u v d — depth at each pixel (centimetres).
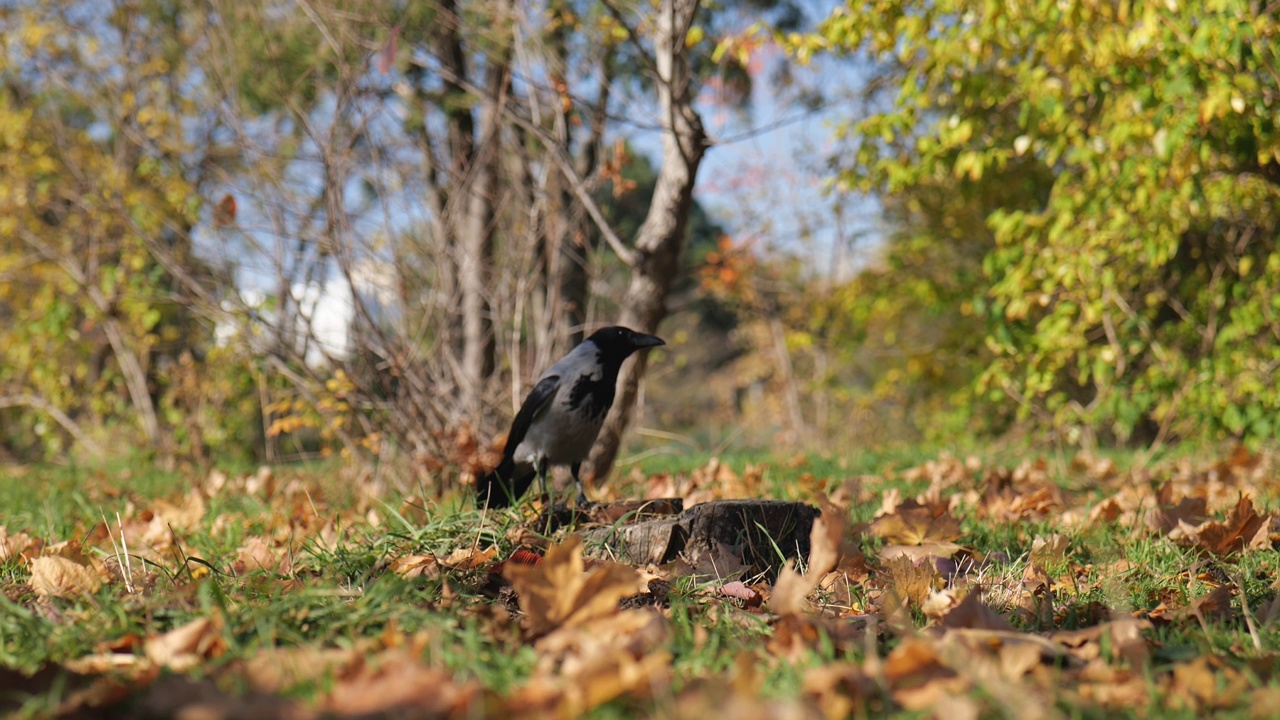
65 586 325
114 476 909
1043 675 224
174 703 202
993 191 1208
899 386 1431
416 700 197
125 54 1026
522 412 513
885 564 380
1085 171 930
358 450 769
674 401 1964
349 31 706
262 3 793
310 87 805
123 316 1100
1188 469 754
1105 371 920
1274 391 868
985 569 386
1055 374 1068
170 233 1062
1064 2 699
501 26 735
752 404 1698
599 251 798
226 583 341
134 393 1129
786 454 981
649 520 406
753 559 378
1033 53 806
